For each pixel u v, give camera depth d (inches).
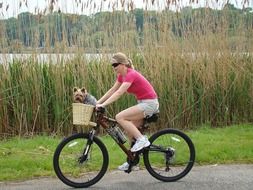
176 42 440.8
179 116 432.1
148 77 426.6
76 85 410.0
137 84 256.5
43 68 410.3
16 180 271.0
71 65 414.0
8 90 400.5
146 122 263.0
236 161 315.6
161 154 279.6
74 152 264.8
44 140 372.2
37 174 281.0
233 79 458.0
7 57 405.1
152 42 434.3
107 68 419.2
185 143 274.2
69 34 416.8
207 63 448.1
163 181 266.4
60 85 405.7
